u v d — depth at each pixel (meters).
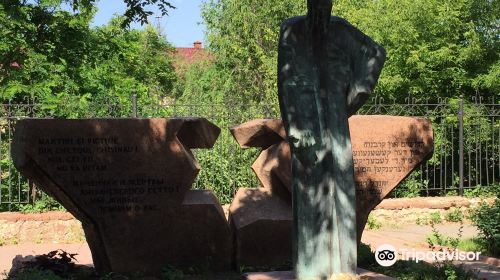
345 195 5.97
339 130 6.04
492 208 9.67
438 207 12.95
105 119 7.43
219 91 24.47
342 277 5.76
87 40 16.20
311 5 5.91
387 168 8.66
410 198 13.07
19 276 6.77
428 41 16.22
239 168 12.52
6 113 11.41
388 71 16.05
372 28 16.52
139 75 22.75
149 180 7.53
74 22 15.35
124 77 18.42
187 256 7.66
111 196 7.43
